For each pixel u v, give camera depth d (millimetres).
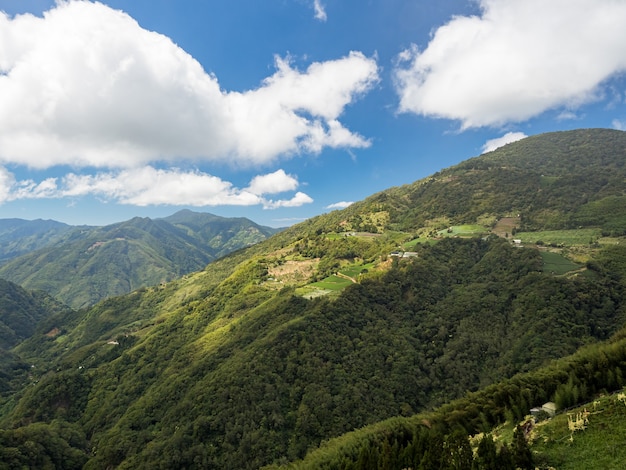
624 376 46750
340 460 53906
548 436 39188
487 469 35781
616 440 34094
